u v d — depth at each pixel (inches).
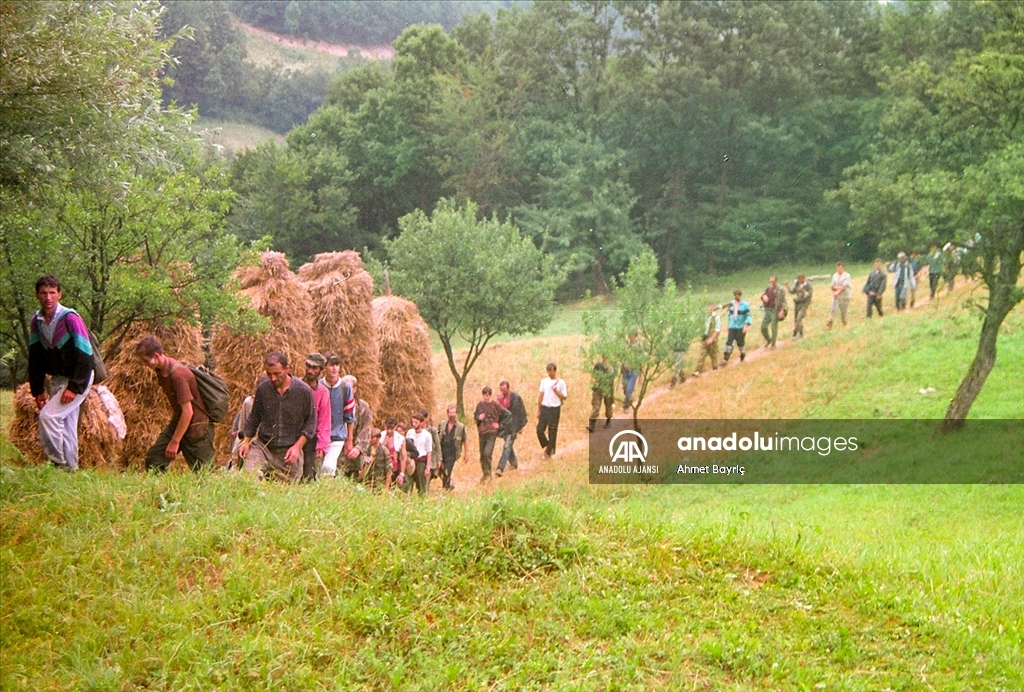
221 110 4119.1
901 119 888.3
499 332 1238.9
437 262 1208.2
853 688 239.3
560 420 1043.3
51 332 358.0
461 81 2610.7
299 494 334.3
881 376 983.0
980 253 826.8
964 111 837.8
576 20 2667.3
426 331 942.4
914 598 293.4
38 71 382.3
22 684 233.1
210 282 614.9
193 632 249.1
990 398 881.5
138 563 280.1
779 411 913.5
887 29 1929.1
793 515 610.5
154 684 233.0
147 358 359.6
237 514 303.9
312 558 281.4
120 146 440.8
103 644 248.4
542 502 319.6
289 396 380.8
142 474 355.6
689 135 2486.5
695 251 2465.6
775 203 2396.7
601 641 258.1
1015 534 517.0
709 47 2501.2
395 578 277.9
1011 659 259.3
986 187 789.2
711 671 247.1
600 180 2416.3
